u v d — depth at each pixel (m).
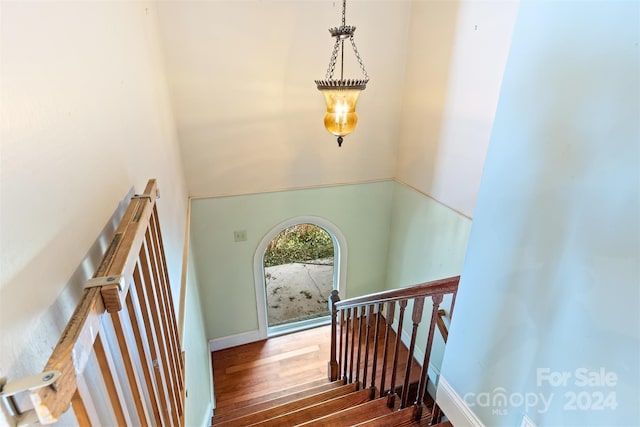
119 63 1.29
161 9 2.71
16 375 0.52
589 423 1.04
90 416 0.60
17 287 0.55
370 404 2.20
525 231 1.18
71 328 0.55
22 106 0.61
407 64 3.43
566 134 1.00
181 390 1.54
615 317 0.92
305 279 5.85
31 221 0.61
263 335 4.33
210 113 3.15
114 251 0.81
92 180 0.93
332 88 2.15
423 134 3.33
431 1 2.94
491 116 2.47
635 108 0.82
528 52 1.08
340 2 3.06
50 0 0.76
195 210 3.49
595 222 0.95
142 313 0.96
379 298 2.08
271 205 3.71
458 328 1.60
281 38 3.05
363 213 4.09
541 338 1.16
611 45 0.85
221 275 3.87
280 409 2.63
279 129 3.40
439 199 3.23
